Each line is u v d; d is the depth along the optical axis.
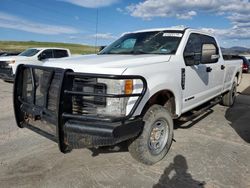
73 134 3.10
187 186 3.25
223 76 6.47
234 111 7.20
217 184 3.30
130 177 3.46
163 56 4.20
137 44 4.90
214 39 5.87
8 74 11.83
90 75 3.04
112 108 3.14
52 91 3.32
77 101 3.22
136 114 3.30
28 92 3.73
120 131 3.04
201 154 4.19
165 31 4.94
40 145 4.50
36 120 3.60
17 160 3.93
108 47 5.32
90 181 3.36
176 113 4.30
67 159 3.98
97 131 2.99
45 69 3.38
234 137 5.02
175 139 4.84
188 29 4.87
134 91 3.19
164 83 3.78
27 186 3.23
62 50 14.05
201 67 5.00
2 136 4.92
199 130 5.42
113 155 4.12
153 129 3.73
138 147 3.60
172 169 3.69
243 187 3.23
